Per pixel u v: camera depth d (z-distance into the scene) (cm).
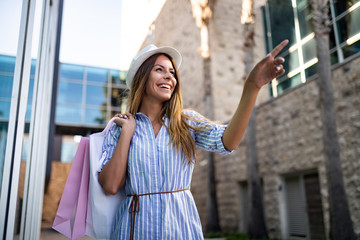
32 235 249
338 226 495
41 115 268
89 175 118
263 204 788
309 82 656
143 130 112
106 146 116
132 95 123
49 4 278
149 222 99
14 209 137
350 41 601
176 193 105
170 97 121
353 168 545
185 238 100
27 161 200
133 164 106
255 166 744
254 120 772
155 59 122
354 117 549
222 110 1020
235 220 886
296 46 755
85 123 1276
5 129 125
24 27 145
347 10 609
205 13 1000
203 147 115
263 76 96
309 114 653
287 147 713
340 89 580
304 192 679
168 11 879
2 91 121
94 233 109
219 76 1039
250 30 819
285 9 782
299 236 684
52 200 1045
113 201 112
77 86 1288
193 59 1137
